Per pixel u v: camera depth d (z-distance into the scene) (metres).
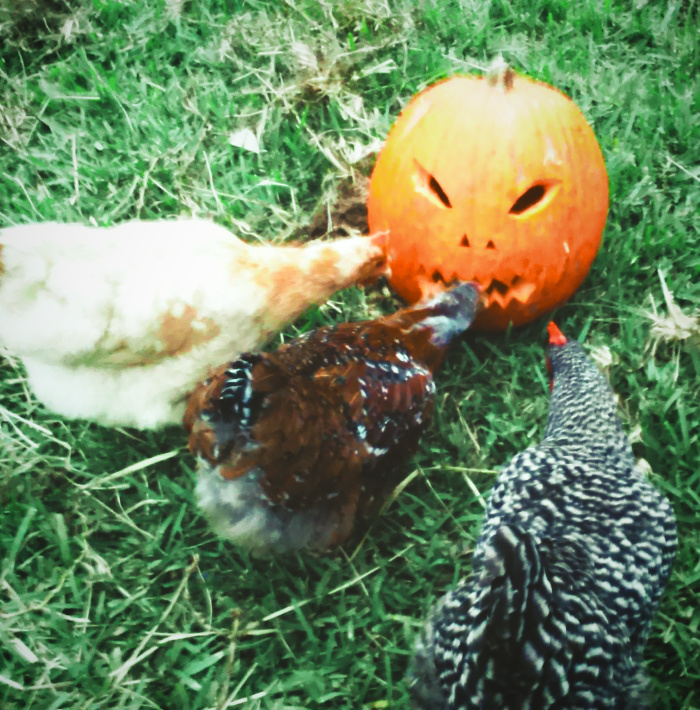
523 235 0.83
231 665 0.76
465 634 0.60
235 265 0.81
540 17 1.26
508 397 0.92
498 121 0.82
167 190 1.06
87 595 0.80
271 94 1.15
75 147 1.09
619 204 1.03
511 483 0.74
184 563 0.82
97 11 1.21
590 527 0.67
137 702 0.74
